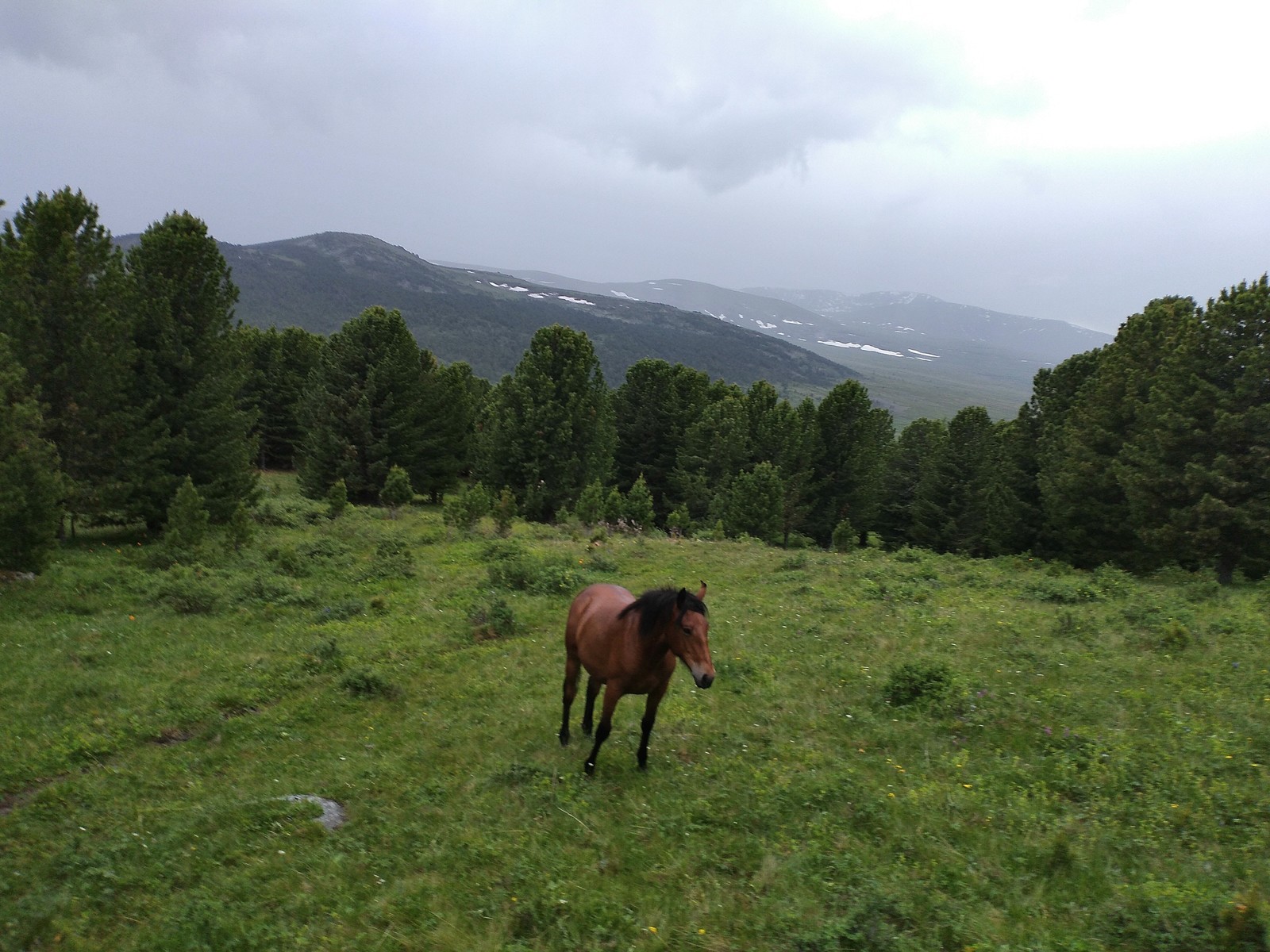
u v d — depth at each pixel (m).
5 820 7.04
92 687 10.53
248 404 55.91
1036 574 21.56
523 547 22.52
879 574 19.14
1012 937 4.64
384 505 35.78
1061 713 8.43
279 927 5.12
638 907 5.16
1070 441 33.00
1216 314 25.88
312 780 7.84
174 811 7.16
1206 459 25.88
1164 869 5.39
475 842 6.10
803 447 49.44
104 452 22.62
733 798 6.67
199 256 24.92
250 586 16.20
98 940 5.18
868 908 4.79
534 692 10.36
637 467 57.41
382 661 11.98
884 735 8.09
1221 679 9.45
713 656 11.66
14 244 21.67
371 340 42.50
